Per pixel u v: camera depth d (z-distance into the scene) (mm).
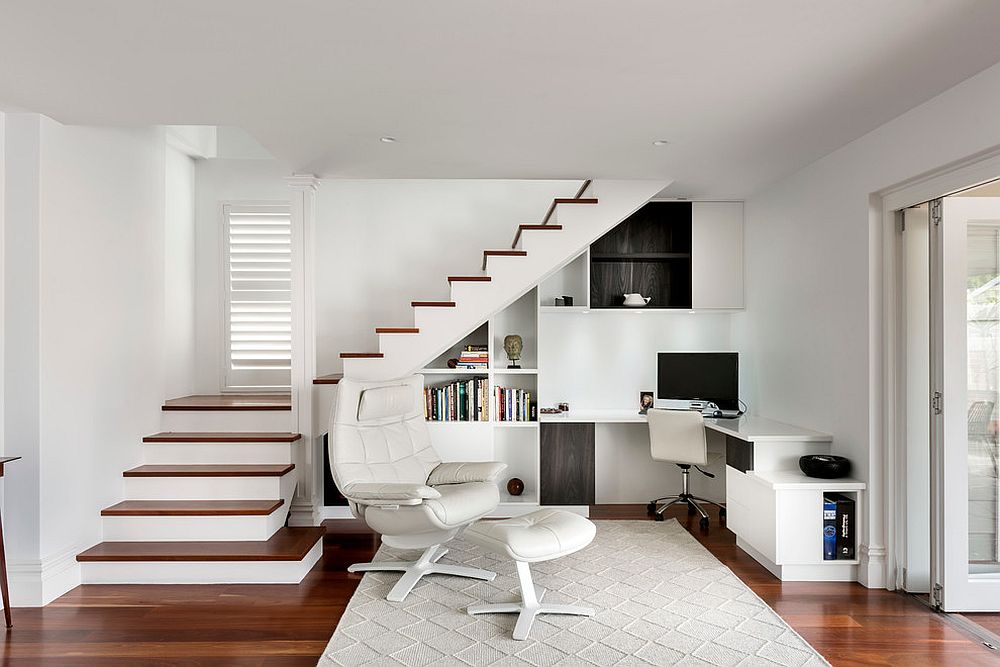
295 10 2418
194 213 6070
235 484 4504
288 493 4719
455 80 3100
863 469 3994
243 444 4770
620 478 6066
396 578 4055
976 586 3518
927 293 3871
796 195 4867
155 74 3027
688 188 5410
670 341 6164
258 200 6117
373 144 4148
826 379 4441
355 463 4160
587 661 2949
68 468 3857
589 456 5863
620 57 2844
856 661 2973
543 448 5863
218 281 6109
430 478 4504
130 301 4566
